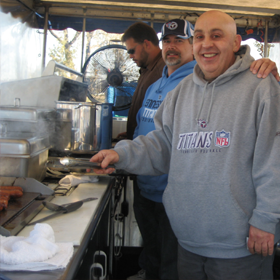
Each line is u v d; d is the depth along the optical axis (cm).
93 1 315
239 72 119
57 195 137
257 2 286
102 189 151
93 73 309
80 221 106
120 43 342
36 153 139
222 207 114
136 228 276
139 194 221
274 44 342
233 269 118
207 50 120
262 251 108
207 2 291
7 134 151
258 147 109
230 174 113
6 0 279
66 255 79
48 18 334
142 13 334
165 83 190
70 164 133
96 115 193
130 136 254
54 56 340
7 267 72
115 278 233
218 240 118
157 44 251
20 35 305
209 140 119
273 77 115
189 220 123
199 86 129
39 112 156
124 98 315
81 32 340
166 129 141
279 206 103
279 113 108
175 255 179
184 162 127
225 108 118
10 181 129
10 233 89
